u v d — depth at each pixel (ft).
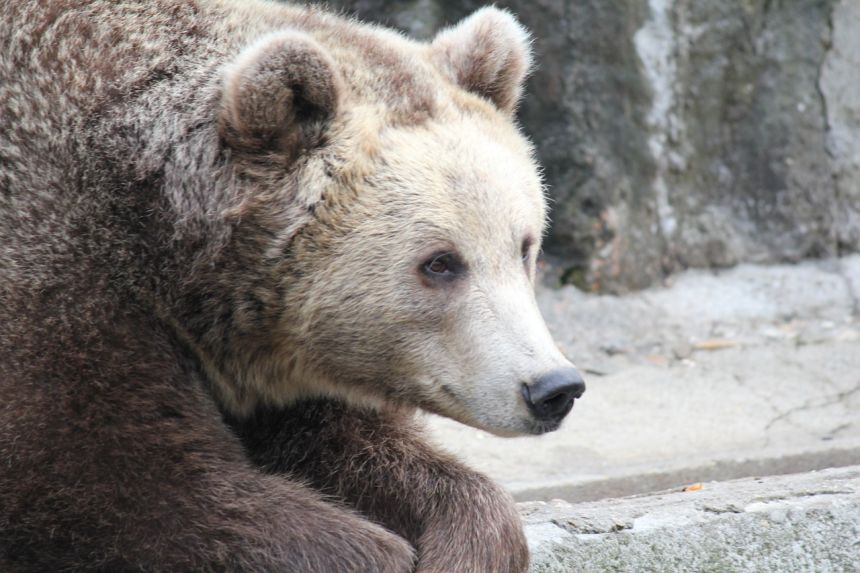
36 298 30.89
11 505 30.30
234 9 35.14
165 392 31.65
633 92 63.93
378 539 31.78
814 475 39.91
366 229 32.22
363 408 35.55
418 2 62.34
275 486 31.94
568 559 34.53
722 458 45.19
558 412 31.45
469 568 32.30
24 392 30.35
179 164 32.32
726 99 67.00
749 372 56.75
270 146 32.17
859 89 67.97
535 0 62.34
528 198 33.60
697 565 35.17
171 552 30.50
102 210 31.96
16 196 31.65
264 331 33.37
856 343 59.82
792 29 66.64
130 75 32.83
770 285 65.41
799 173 67.31
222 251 32.35
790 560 35.68
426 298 32.35
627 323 61.77
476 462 46.93
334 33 35.14
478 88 36.37
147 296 32.22
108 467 30.50
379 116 32.99
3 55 32.71
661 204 66.23
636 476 44.14
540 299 63.05
